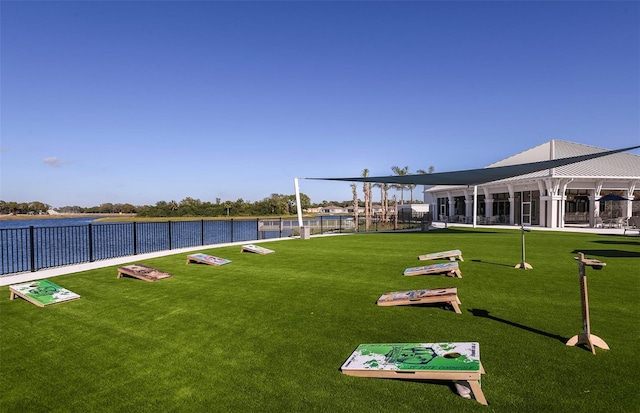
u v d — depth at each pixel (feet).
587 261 13.84
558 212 87.15
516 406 10.16
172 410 10.46
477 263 32.96
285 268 31.94
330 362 13.28
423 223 79.61
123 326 17.62
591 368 12.29
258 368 12.93
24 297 22.29
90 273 30.53
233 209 213.25
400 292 21.34
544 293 22.07
